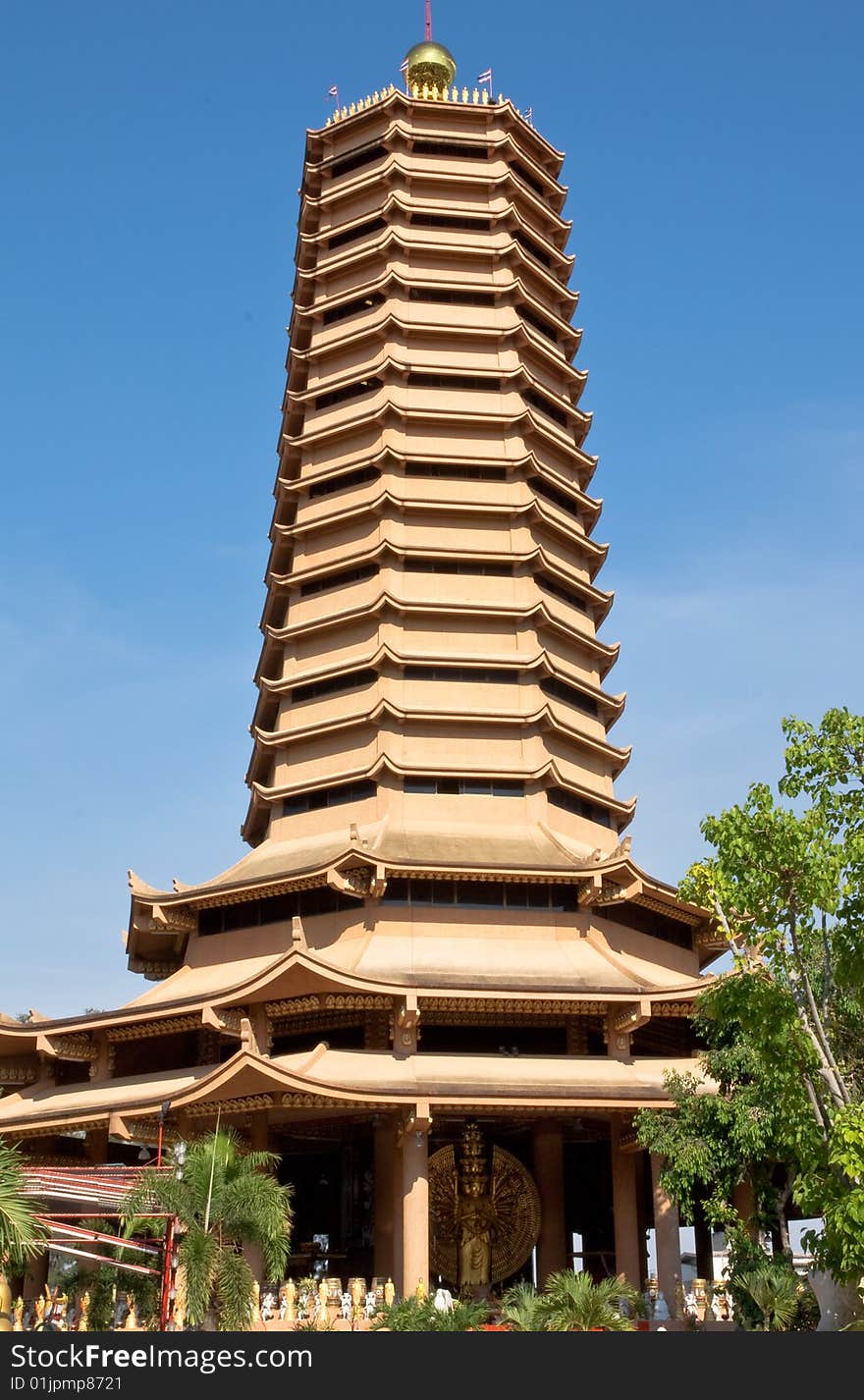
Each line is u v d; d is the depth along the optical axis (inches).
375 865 1973.4
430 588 2329.0
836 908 1015.0
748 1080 1649.9
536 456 2511.1
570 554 2546.8
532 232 2682.1
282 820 2278.5
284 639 2404.0
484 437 2458.2
